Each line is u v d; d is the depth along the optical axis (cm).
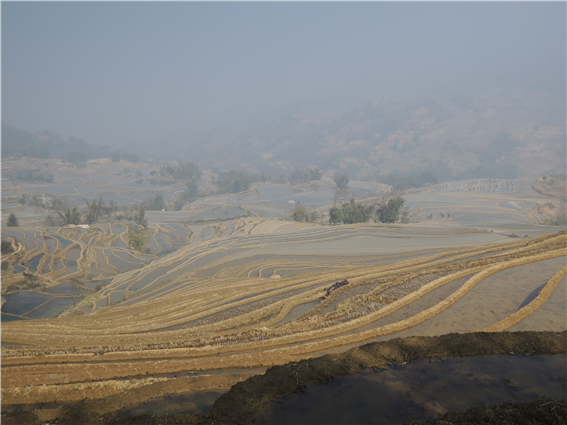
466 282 3753
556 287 3519
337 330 2916
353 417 1708
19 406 2142
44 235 8706
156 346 2861
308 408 1791
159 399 2030
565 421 1559
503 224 10094
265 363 2456
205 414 1805
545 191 16950
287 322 3291
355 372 2103
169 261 6900
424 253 6494
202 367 2447
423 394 1878
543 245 5178
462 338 2414
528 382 1958
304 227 10312
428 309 3147
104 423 1788
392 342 2403
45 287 5662
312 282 4509
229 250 7438
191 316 3716
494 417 1606
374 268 5147
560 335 2434
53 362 2700
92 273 6525
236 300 4181
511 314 3017
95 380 2400
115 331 3428
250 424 1688
